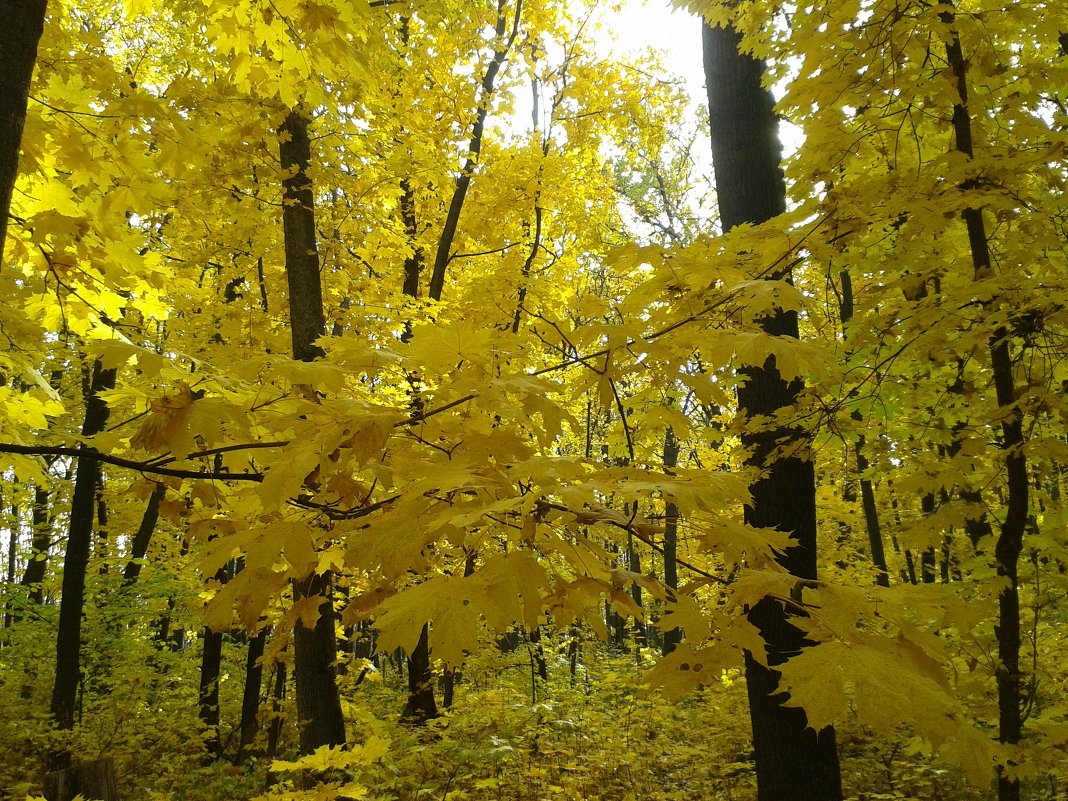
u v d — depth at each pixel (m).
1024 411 3.18
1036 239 3.38
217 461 1.81
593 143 9.12
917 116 3.53
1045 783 4.47
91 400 7.20
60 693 7.00
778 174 4.55
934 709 0.83
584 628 9.74
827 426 3.92
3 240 1.55
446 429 1.58
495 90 8.29
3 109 1.54
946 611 1.11
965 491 3.75
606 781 5.20
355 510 1.58
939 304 3.48
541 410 1.47
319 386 1.50
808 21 3.32
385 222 6.44
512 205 8.30
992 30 3.35
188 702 9.01
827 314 4.05
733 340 1.56
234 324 5.71
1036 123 3.56
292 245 5.02
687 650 1.14
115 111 2.38
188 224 6.13
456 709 6.20
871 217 2.80
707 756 5.91
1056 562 3.89
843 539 10.84
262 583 1.39
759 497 4.10
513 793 4.60
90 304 2.79
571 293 7.48
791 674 0.90
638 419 2.03
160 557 10.94
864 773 5.20
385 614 0.99
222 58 5.58
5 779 6.15
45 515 11.09
